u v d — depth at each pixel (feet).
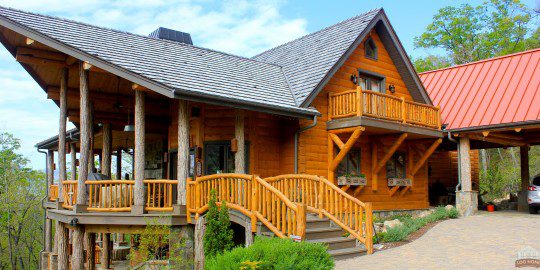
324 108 49.39
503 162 107.04
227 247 31.91
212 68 46.16
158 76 37.04
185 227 37.29
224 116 45.47
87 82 39.91
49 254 53.93
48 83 48.67
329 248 32.07
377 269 27.58
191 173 45.32
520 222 45.16
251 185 33.76
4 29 38.55
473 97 59.67
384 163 52.80
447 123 57.31
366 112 46.62
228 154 45.24
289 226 30.55
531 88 55.06
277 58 63.16
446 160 74.38
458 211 52.65
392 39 55.72
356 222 33.88
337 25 59.36
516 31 111.14
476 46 114.93
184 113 37.93
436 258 30.30
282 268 21.04
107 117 54.34
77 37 39.47
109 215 37.11
